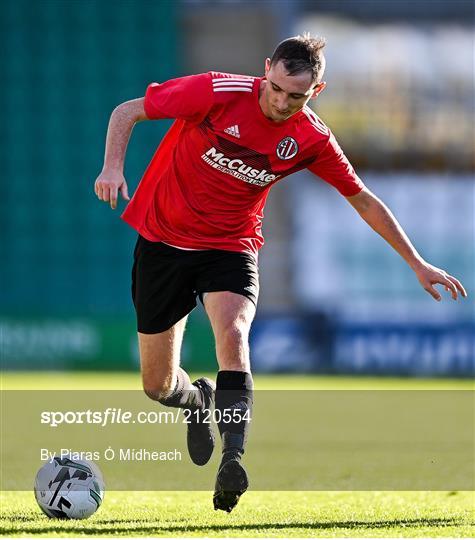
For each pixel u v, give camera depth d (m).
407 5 83.06
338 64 81.62
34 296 76.75
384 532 15.23
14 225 77.62
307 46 15.87
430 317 76.75
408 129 81.62
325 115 81.44
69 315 62.94
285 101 16.06
